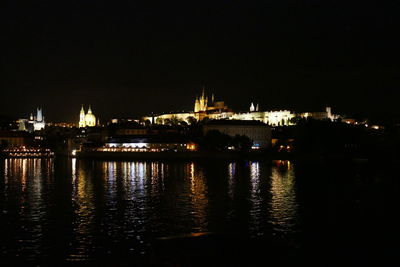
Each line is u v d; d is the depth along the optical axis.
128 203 106.62
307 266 57.81
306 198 111.81
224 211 95.12
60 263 62.28
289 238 72.94
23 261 63.16
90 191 129.25
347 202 105.06
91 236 75.19
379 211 93.94
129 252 66.44
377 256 63.31
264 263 54.78
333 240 71.31
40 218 89.44
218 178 166.25
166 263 55.38
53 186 142.88
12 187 140.25
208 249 56.19
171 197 116.00
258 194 119.69
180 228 80.44
